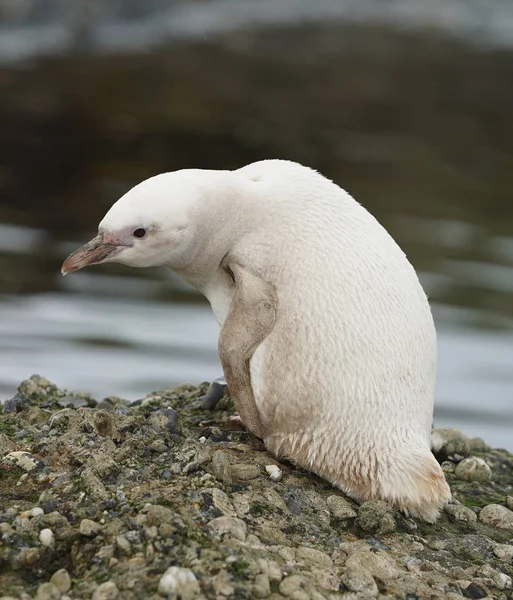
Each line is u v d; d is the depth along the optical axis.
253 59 110.19
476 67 112.75
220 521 23.33
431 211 73.19
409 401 26.25
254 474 26.03
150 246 26.94
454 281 60.91
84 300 56.09
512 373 49.03
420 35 125.88
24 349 48.12
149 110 90.75
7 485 24.94
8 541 22.61
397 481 25.75
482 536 26.66
